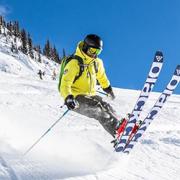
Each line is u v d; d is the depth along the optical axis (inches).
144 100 183.8
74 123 323.6
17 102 439.2
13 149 181.6
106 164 174.7
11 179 131.1
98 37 190.1
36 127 272.4
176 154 227.6
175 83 186.4
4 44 4271.7
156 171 177.0
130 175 160.7
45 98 541.6
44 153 185.5
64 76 188.5
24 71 3612.2
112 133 197.2
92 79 197.8
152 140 262.4
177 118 468.8
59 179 136.6
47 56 4877.0
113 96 218.4
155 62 176.4
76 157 185.9
